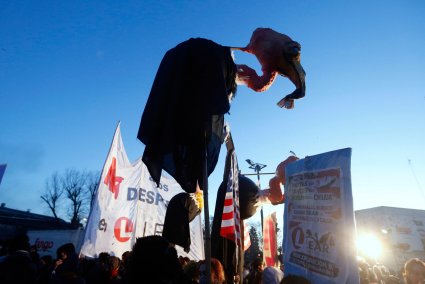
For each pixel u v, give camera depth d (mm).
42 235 23016
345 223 2297
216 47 2512
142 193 7270
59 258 5172
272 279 3564
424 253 29406
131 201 6953
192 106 2250
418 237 30031
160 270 1578
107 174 6504
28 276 4172
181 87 2287
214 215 3650
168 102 2322
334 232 2371
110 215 6406
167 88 2373
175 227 3752
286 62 2514
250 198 4121
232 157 3650
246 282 5219
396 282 5695
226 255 3584
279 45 2512
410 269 3736
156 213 7539
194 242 8242
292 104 2504
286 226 3025
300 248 2729
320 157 2738
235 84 2670
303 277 2477
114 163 6785
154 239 1707
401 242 28953
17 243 4531
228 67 2553
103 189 6352
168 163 2307
